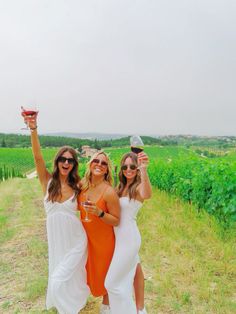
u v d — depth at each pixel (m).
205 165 12.27
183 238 7.88
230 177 8.93
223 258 6.61
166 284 5.29
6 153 74.38
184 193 12.88
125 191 4.19
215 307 4.71
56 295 4.03
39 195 19.77
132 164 4.09
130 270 4.09
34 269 6.25
